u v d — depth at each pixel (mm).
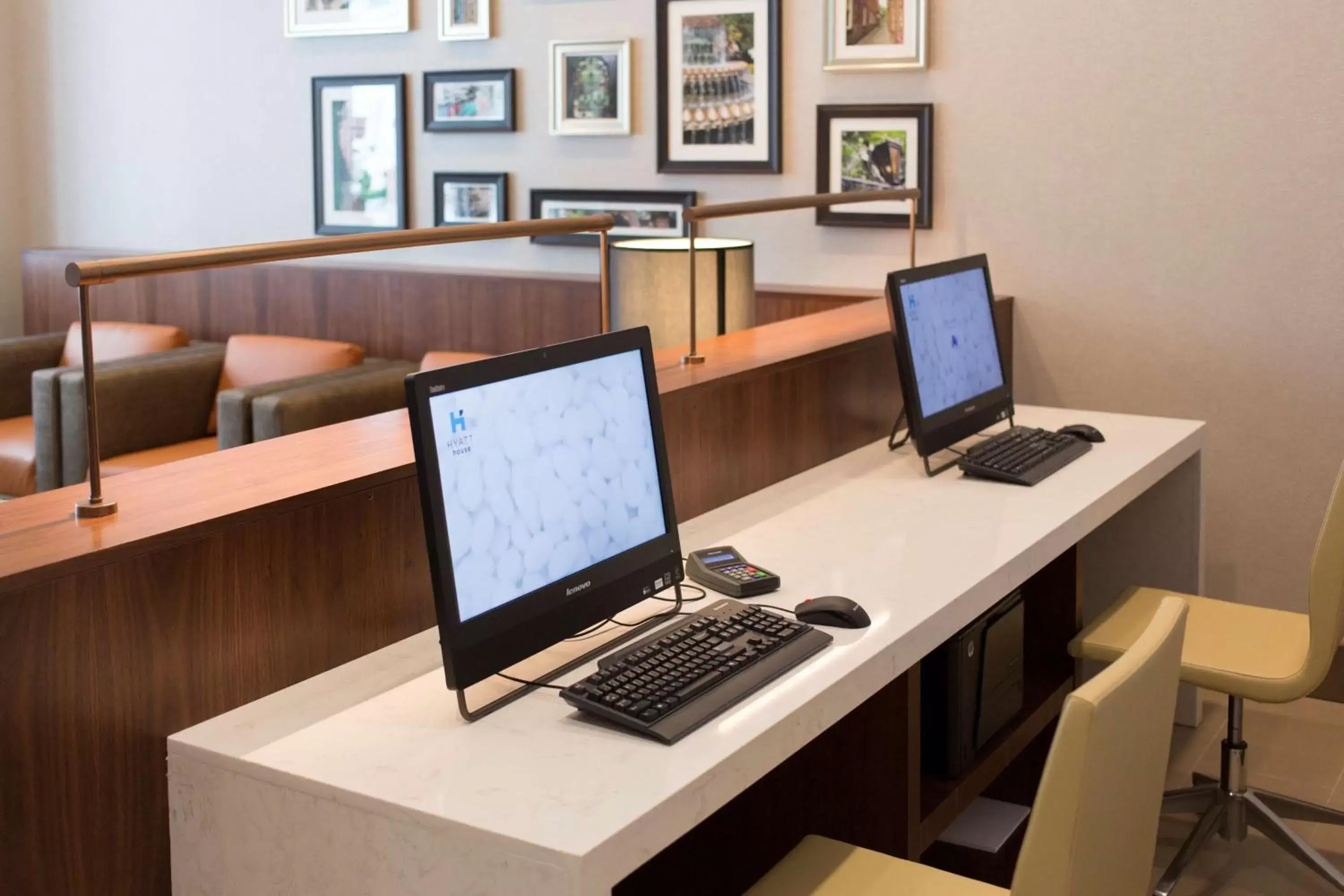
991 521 2605
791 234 4582
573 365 1917
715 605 2070
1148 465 3053
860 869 1880
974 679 2527
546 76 4910
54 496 1880
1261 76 3766
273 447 2174
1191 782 3197
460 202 5141
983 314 3293
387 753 1649
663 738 1647
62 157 5961
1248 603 4008
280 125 5457
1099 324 4098
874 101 4336
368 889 1565
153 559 1689
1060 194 4094
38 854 1596
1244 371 3908
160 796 1726
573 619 1870
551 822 1466
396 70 5195
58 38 5875
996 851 2648
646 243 3900
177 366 4789
